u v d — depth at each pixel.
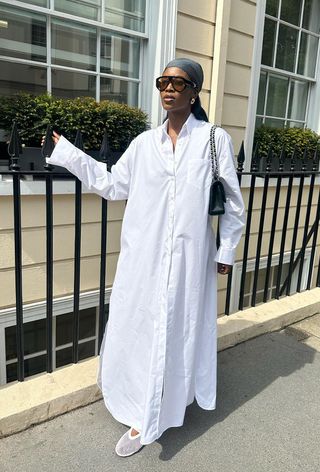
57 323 3.65
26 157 2.89
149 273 1.82
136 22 3.55
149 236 1.80
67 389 2.15
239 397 2.37
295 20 4.90
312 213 5.31
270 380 2.55
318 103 5.27
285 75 4.95
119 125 3.30
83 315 3.81
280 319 3.17
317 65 5.21
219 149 1.80
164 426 1.93
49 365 2.32
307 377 2.59
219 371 2.61
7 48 3.04
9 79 3.10
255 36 4.18
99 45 3.42
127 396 1.98
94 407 2.20
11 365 3.47
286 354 2.84
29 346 3.56
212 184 1.80
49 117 2.98
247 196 4.48
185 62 1.69
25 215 3.02
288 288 3.68
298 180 4.93
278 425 2.16
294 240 3.59
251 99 4.32
